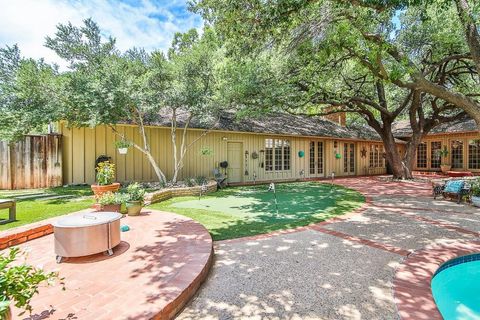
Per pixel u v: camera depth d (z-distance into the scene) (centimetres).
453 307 331
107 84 767
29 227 455
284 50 979
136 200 606
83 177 1041
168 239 440
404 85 809
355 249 426
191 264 340
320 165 1767
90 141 1048
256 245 448
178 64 905
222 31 779
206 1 734
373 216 648
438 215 657
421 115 1487
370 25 778
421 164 2034
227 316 257
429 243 450
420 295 283
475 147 1711
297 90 1223
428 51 1206
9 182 955
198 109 930
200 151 1284
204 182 1097
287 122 1669
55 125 1189
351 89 1450
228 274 344
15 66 788
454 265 383
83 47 837
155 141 1160
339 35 788
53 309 246
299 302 279
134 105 835
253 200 872
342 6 730
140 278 304
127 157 1102
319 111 1641
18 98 772
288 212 695
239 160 1430
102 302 257
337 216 650
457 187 826
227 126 1291
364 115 1591
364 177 1755
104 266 339
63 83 768
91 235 356
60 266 341
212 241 455
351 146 1939
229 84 976
